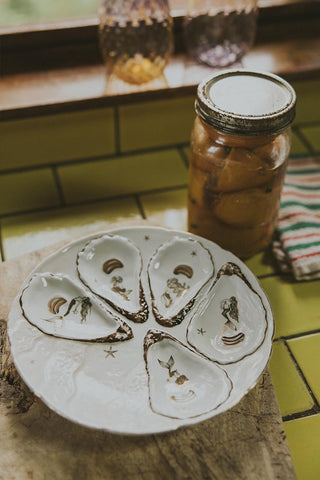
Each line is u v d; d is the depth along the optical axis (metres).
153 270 0.58
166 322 0.54
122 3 0.72
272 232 0.65
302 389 0.56
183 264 0.58
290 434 0.53
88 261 0.58
